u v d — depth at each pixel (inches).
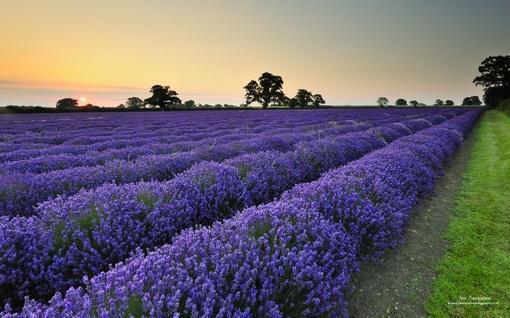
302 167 322.7
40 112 2576.3
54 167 333.7
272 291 101.3
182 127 1032.8
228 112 2532.0
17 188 216.8
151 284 97.5
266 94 4298.7
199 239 123.6
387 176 245.8
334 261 136.3
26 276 128.7
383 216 181.2
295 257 115.2
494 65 2930.6
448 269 182.1
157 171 298.2
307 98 4653.1
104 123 1282.0
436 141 485.7
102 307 86.4
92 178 257.6
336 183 209.6
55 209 162.1
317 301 103.9
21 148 513.0
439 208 286.4
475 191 332.2
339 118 1444.4
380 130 691.4
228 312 85.8
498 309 146.6
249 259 111.8
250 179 245.1
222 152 387.2
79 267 135.7
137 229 158.2
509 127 964.6
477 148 632.4
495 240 214.5
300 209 160.1
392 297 157.8
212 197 207.6
